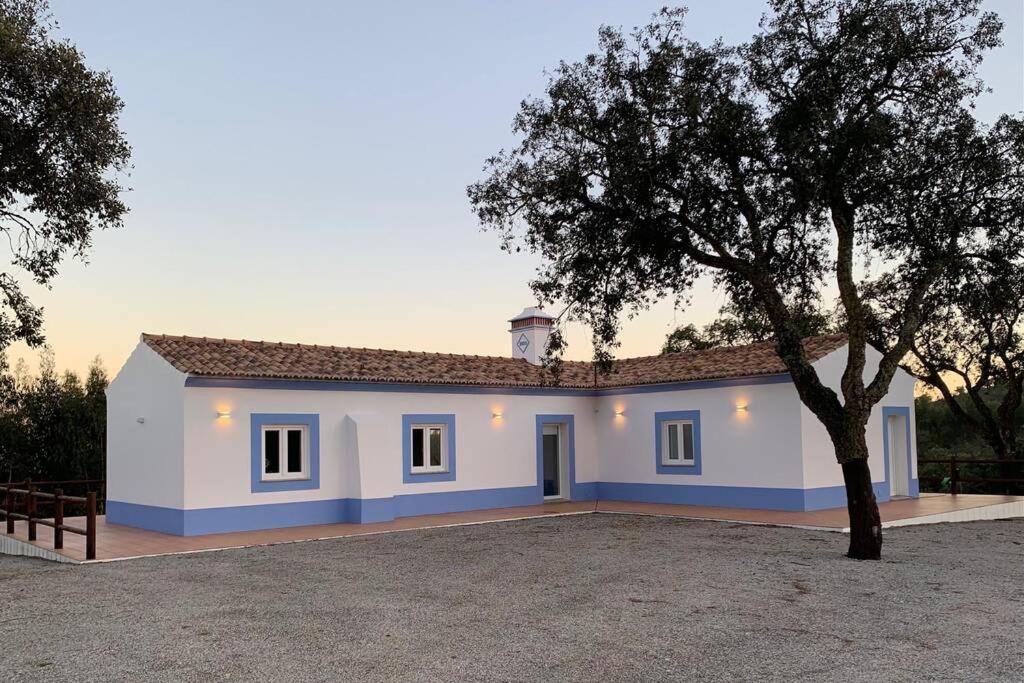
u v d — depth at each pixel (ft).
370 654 22.76
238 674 21.02
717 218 43.32
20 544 45.50
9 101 51.80
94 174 57.88
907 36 38.11
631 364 75.46
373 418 55.88
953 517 55.11
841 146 38.78
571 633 24.90
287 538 47.52
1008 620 26.18
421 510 59.57
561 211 43.78
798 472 57.21
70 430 90.94
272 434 53.36
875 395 39.40
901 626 25.46
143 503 52.49
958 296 44.75
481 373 66.08
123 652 23.20
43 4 54.24
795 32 39.47
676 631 25.03
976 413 105.50
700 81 40.65
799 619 26.50
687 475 64.59
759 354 64.44
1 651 23.48
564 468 70.38
